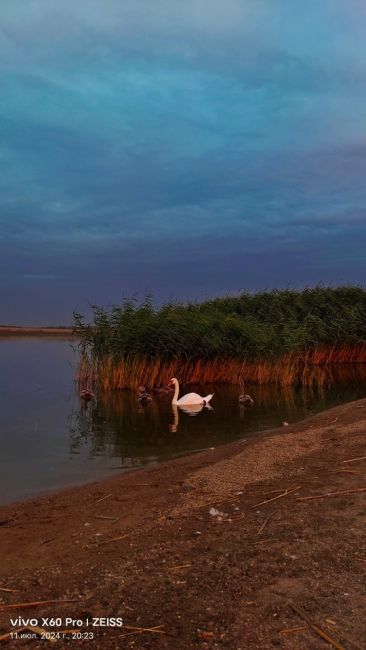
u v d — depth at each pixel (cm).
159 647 364
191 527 605
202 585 453
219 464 896
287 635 375
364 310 2952
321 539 541
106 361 2116
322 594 430
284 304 2956
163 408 1725
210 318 2317
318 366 2783
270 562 493
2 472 973
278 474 806
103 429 1389
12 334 7662
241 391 2081
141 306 2270
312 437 1053
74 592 452
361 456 862
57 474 962
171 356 2191
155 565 500
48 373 2702
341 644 364
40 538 607
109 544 571
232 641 369
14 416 1561
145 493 770
